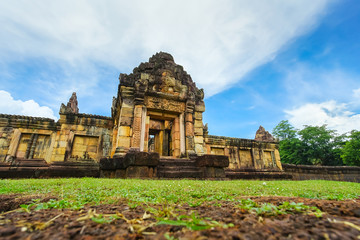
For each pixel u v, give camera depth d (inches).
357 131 1045.8
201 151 495.8
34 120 518.0
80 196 126.6
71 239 51.1
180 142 475.5
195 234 53.4
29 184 200.2
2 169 441.1
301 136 1288.1
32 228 58.7
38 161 482.6
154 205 105.7
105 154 541.3
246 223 62.2
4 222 64.6
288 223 61.1
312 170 761.6
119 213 77.9
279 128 1393.9
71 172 440.1
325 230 52.2
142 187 175.6
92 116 561.0
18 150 491.2
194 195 138.7
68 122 536.7
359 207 78.6
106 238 52.1
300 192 173.3
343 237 47.8
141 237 53.7
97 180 251.6
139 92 456.1
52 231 56.2
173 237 51.5
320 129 1261.1
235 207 91.2
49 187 176.6
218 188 182.1
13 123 503.2
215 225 56.0
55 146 506.9
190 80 568.4
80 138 541.0
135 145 416.8
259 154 732.0
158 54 572.7
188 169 360.8
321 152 1194.6
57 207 91.7
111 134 569.0
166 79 509.0
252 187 204.7
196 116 528.4
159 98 488.7
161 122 757.9
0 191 152.1
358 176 762.8
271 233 52.9
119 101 508.4
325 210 78.6
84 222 65.2
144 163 312.5
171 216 75.6
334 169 774.5
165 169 346.0
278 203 96.2
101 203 108.8
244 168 676.1
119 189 160.7
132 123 440.1
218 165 356.8
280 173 675.4
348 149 1044.5
